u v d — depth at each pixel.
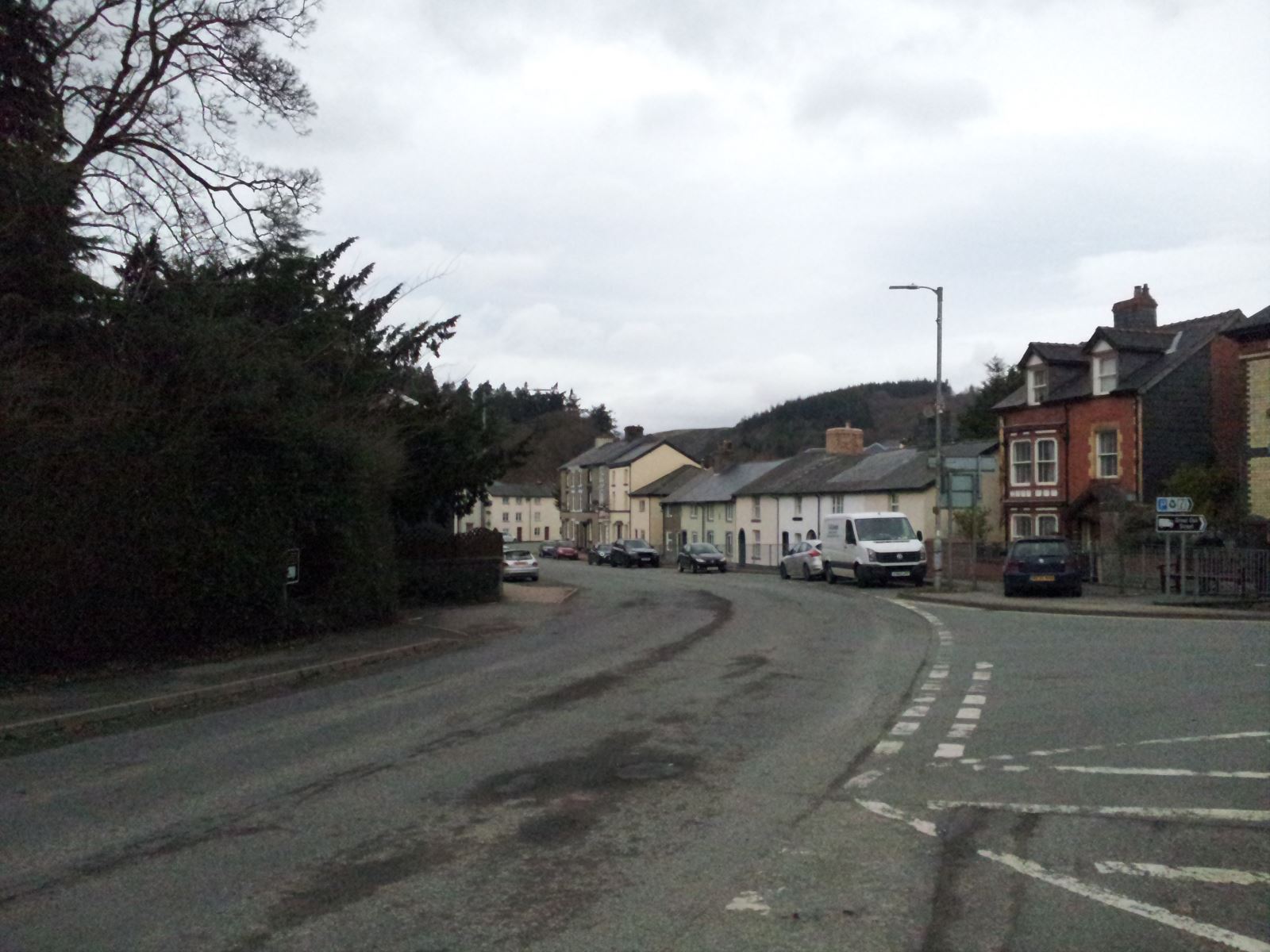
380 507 21.41
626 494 82.56
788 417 141.50
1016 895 5.55
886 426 132.00
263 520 16.86
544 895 5.66
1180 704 10.70
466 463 27.80
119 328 14.88
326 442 17.80
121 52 18.61
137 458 14.69
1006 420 39.97
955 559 37.66
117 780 8.70
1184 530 23.86
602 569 59.16
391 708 11.93
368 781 8.36
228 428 16.20
